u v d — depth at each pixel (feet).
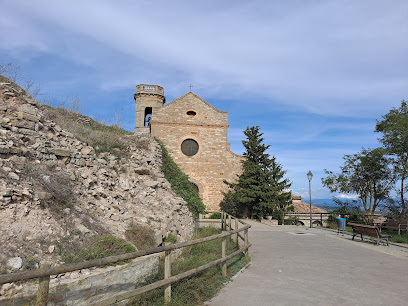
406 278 24.11
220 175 93.20
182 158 92.73
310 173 72.28
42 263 16.05
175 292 18.06
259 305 17.69
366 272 26.03
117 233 23.77
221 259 22.63
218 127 95.71
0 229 16.63
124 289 18.11
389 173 69.92
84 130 42.24
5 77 34.47
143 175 39.01
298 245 41.14
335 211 79.61
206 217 87.25
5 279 9.58
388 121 69.82
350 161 74.38
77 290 15.10
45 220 19.25
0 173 20.06
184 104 95.61
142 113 108.88
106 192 29.07
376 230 41.60
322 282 22.74
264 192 85.97
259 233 54.75
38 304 10.77
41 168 24.72
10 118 27.35
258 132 93.81
